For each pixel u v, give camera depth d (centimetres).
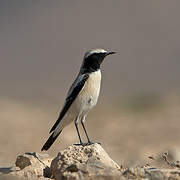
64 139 1919
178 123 2205
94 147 1022
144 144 1772
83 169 941
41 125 2222
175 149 1540
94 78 1169
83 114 1189
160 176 922
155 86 3334
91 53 1173
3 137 1911
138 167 982
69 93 1177
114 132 2058
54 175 1002
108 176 919
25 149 1695
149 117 2388
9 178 995
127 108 2612
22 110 2608
